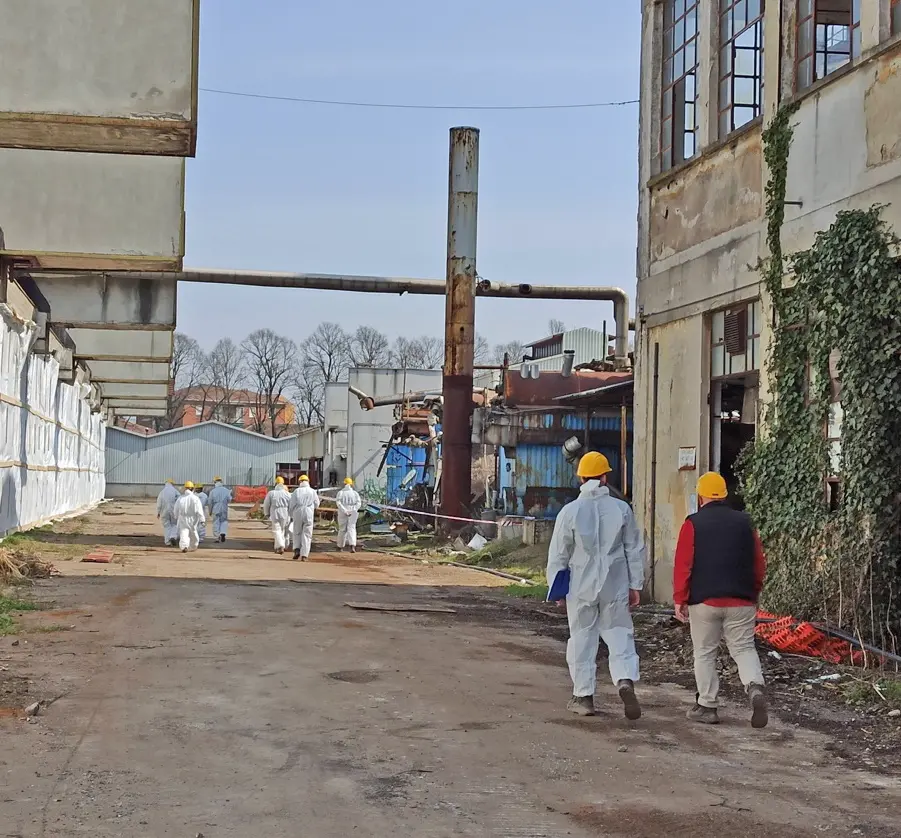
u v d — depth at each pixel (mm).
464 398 32656
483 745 7633
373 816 5914
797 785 6820
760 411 14086
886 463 11578
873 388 11711
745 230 14719
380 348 126062
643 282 17859
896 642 11359
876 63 12055
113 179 20766
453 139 32938
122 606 15195
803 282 13102
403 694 9391
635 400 18047
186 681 9703
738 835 5746
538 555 25156
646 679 10711
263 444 93938
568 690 9914
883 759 7598
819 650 11445
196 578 20250
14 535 27688
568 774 6914
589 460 8992
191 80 16266
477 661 11375
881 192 11883
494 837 5613
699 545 8562
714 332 15828
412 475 42812
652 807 6219
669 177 17125
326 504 50281
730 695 9844
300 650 11656
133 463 91812
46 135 16875
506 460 33688
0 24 16016
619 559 8781
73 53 16125
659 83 17891
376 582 20812
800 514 12961
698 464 15844
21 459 29125
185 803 6062
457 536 31594
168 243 20734
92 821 5715
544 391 34000
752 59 14977
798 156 13508
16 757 6977
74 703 8672
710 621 8516
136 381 47062
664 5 17875
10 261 22062
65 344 36750
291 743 7520
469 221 32812
